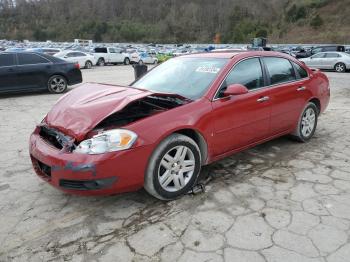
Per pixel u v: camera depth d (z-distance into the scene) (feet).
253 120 13.92
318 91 17.60
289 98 15.62
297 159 15.30
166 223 10.49
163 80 14.44
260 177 13.48
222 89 12.91
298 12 278.46
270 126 14.98
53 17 404.98
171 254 9.12
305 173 13.83
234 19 363.97
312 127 17.76
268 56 15.39
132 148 10.34
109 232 10.12
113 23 395.96
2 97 33.47
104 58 94.02
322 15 264.31
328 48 86.53
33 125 21.86
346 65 65.41
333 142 17.72
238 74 13.74
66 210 11.31
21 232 10.16
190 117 11.68
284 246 9.35
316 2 280.92
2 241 9.76
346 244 9.42
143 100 12.63
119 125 11.40
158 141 10.79
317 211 11.01
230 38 331.98
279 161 15.08
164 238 9.78
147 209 11.28
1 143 18.07
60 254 9.23
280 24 293.02
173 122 11.22
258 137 14.55
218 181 13.15
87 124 10.83
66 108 12.06
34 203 11.76
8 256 9.17
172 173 11.51
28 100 31.63
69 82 36.81
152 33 382.63
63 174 10.28
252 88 14.14
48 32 369.91
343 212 10.96
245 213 10.93
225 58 14.06
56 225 10.49
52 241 9.75
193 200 11.76
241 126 13.44
